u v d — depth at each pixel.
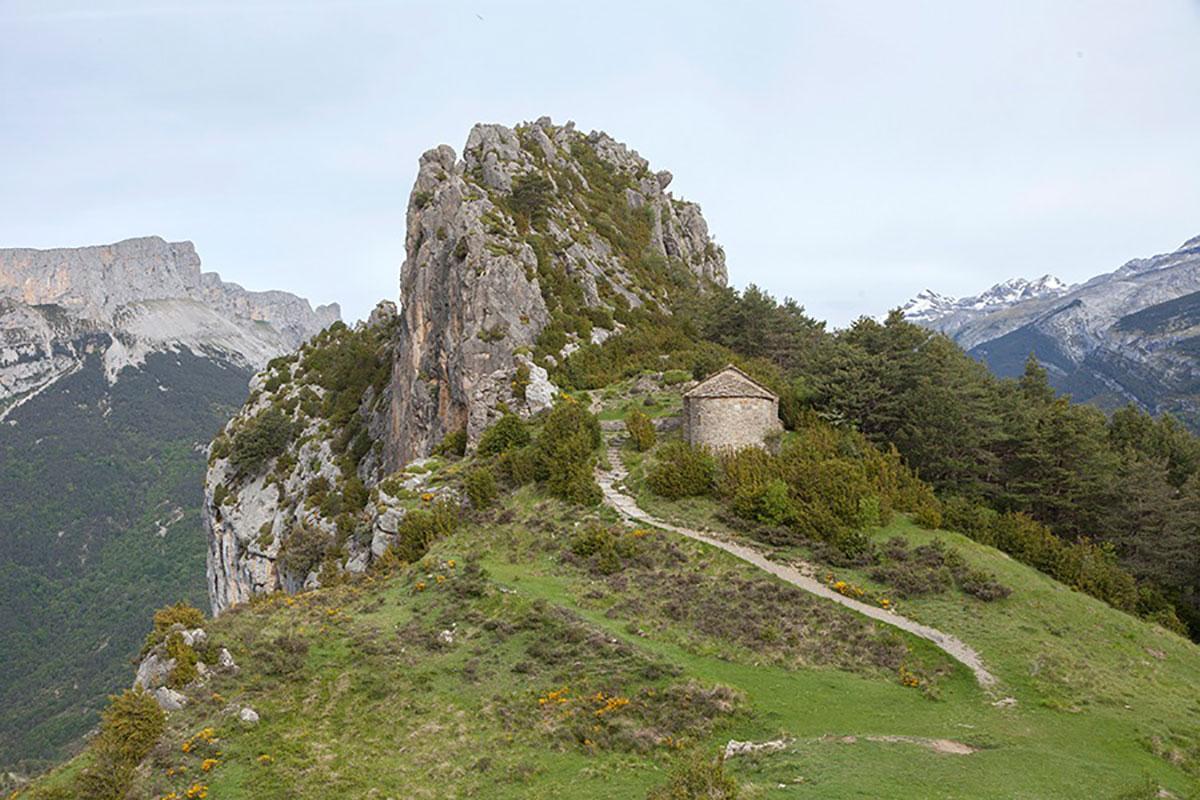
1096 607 38.56
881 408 57.31
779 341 84.00
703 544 42.09
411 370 81.38
